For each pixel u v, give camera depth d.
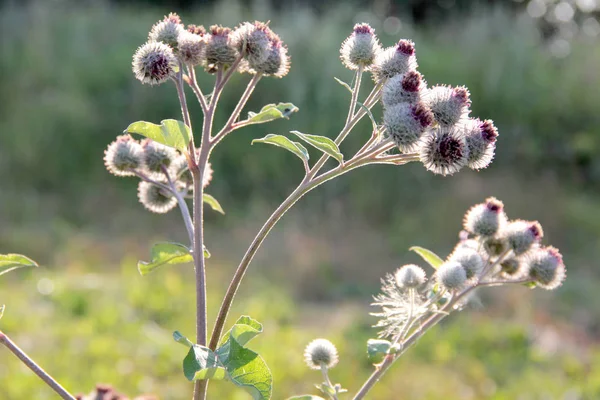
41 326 9.00
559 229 15.16
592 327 10.73
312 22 18.12
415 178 15.91
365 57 3.01
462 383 8.21
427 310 2.88
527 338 9.60
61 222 14.36
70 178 16.44
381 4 24.34
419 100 2.71
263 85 16.88
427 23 24.58
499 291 11.63
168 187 2.97
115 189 16.12
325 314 10.98
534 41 20.09
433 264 3.16
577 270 13.60
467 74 18.75
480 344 9.39
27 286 10.78
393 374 8.23
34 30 18.80
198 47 2.76
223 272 12.10
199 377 2.06
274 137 2.53
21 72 18.00
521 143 17.80
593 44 20.38
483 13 21.02
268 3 20.47
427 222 14.88
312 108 16.61
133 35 19.83
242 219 15.01
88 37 19.20
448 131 2.67
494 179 16.30
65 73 18.02
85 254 12.65
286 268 12.59
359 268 13.02
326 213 15.29
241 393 7.32
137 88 17.36
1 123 17.22
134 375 7.68
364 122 16.20
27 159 16.39
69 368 7.73
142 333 9.02
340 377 8.02
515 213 15.32
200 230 2.54
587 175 17.77
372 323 9.88
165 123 2.41
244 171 16.25
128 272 11.61
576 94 18.66
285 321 10.32
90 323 9.10
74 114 16.84
